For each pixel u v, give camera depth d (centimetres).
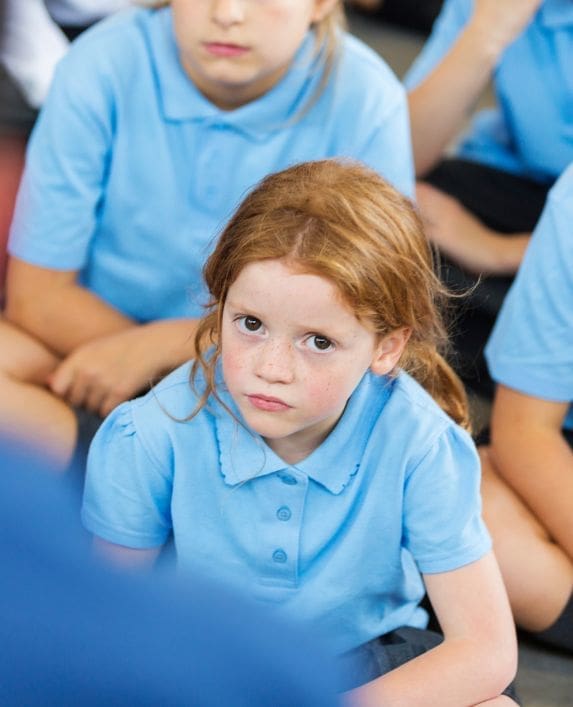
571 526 268
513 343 280
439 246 389
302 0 271
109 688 57
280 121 295
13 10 362
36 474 59
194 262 300
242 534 202
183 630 59
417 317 192
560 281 272
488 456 298
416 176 393
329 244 174
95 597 58
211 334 198
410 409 203
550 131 387
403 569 216
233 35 266
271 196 183
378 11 756
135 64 294
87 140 293
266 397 179
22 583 57
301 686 61
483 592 204
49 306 299
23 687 57
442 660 198
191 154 296
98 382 281
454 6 399
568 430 303
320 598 204
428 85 378
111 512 204
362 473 201
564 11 378
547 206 279
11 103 355
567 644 276
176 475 202
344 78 299
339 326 176
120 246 307
